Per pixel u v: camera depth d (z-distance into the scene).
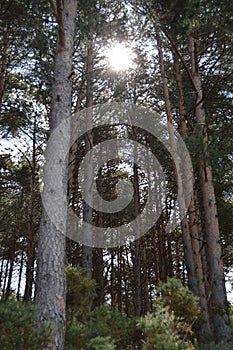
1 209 20.17
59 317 5.78
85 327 6.68
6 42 12.52
